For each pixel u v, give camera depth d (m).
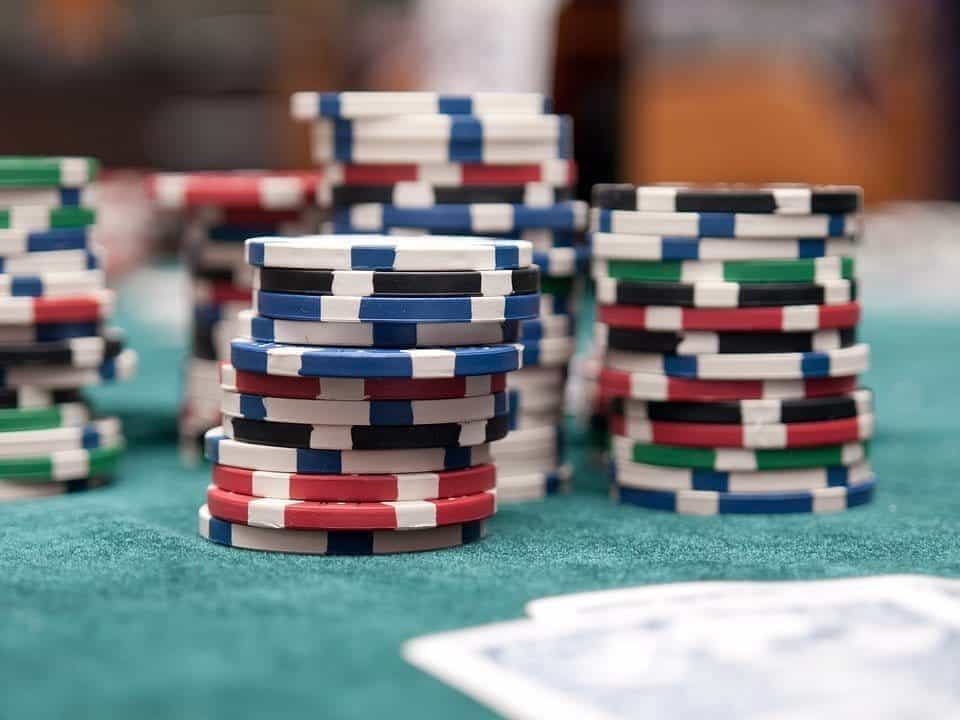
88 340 0.29
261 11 0.82
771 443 0.27
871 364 0.48
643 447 0.28
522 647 0.19
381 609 0.21
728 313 0.27
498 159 0.29
